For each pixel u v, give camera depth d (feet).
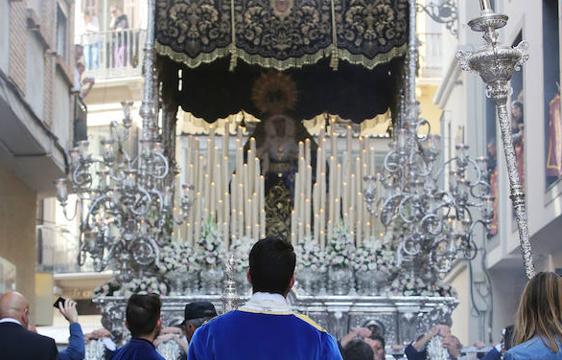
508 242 82.48
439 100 108.17
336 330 61.98
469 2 89.04
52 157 78.18
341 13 64.44
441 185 101.81
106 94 111.45
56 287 114.83
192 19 64.28
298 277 63.21
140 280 62.59
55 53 77.97
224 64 71.67
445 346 57.67
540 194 69.67
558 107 65.46
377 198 65.72
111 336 60.29
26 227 84.28
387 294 63.05
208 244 63.26
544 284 24.25
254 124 74.49
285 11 64.59
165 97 69.46
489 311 91.81
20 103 68.08
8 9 64.49
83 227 60.85
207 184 66.08
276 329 23.72
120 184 59.77
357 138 72.79
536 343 23.82
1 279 75.56
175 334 55.67
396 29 64.59
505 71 36.24
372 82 71.87
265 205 69.51
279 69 65.21
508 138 36.06
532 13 71.31
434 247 62.03
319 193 66.03
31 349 31.07
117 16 112.78
